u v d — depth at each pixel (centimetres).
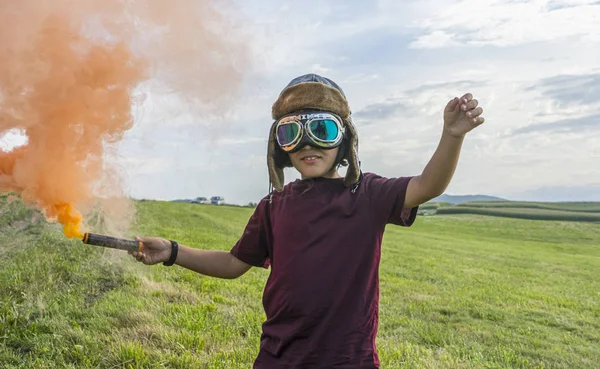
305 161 228
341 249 218
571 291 1355
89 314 485
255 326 536
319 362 210
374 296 221
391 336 636
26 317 446
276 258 231
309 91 226
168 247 255
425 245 2609
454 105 190
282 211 236
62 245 726
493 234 4928
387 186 223
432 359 539
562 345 710
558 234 5056
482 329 746
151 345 434
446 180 203
